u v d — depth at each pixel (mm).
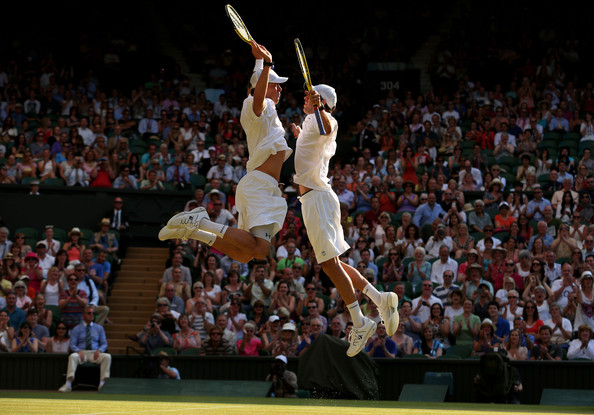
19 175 29328
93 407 9641
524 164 29422
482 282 21906
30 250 25094
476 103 34656
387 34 40844
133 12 42500
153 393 19266
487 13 40906
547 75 37812
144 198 28922
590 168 29375
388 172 28812
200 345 21594
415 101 37312
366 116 34906
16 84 35938
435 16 42781
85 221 28344
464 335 20859
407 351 20531
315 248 10570
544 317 21547
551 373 19578
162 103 35438
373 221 26281
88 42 39594
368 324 10516
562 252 24094
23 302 22812
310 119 10508
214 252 25188
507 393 18438
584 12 40969
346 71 38781
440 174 27828
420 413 9930
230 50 40750
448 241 24594
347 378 18938
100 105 35312
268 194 10234
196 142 31781
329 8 42188
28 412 8477
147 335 21531
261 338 21219
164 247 28641
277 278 23734
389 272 23266
